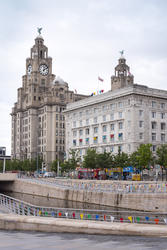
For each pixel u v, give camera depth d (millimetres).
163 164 85688
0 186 111312
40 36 185875
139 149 88750
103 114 112688
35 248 14336
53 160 147625
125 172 90500
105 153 94562
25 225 20453
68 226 18844
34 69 178375
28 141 174875
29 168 151500
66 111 131750
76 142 125375
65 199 77312
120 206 59625
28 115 175500
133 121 99438
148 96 102812
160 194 51812
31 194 92875
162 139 104875
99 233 17922
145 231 16859
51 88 167375
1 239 17109
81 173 100938
